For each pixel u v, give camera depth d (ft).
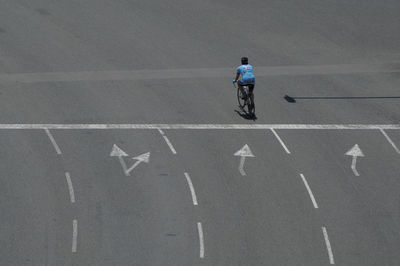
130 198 120.98
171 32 214.28
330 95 169.99
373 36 214.69
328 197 122.83
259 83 176.76
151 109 158.51
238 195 122.62
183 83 175.42
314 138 145.79
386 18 231.71
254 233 111.45
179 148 139.74
